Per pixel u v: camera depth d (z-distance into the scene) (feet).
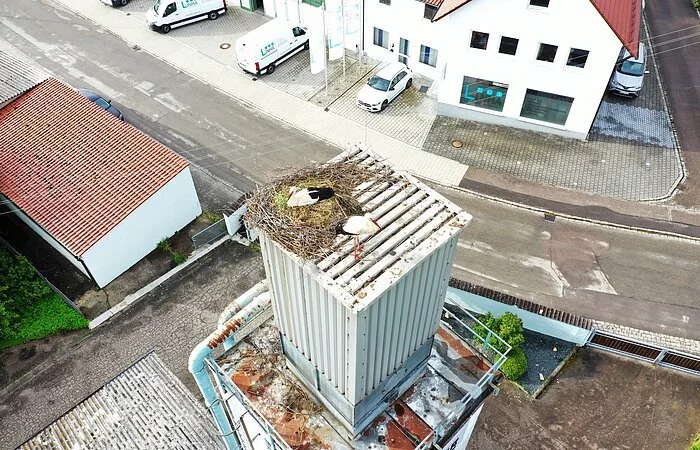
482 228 78.28
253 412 35.22
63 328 68.90
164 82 103.81
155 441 49.65
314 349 32.17
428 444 33.53
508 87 86.84
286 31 103.50
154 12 113.29
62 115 80.64
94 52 110.63
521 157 87.76
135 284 73.82
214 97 100.68
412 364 35.45
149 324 69.87
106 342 68.33
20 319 69.51
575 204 81.35
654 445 58.85
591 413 61.00
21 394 64.08
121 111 98.07
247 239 78.79
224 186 85.25
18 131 78.95
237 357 38.24
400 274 26.40
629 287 71.87
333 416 35.58
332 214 28.30
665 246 76.33
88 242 68.08
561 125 89.04
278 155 89.71
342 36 92.32
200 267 75.61
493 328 63.93
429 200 29.99
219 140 92.63
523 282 72.18
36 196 72.49
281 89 101.40
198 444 49.32
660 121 94.07
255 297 38.96
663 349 62.80
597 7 73.05
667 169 86.12
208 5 115.44
